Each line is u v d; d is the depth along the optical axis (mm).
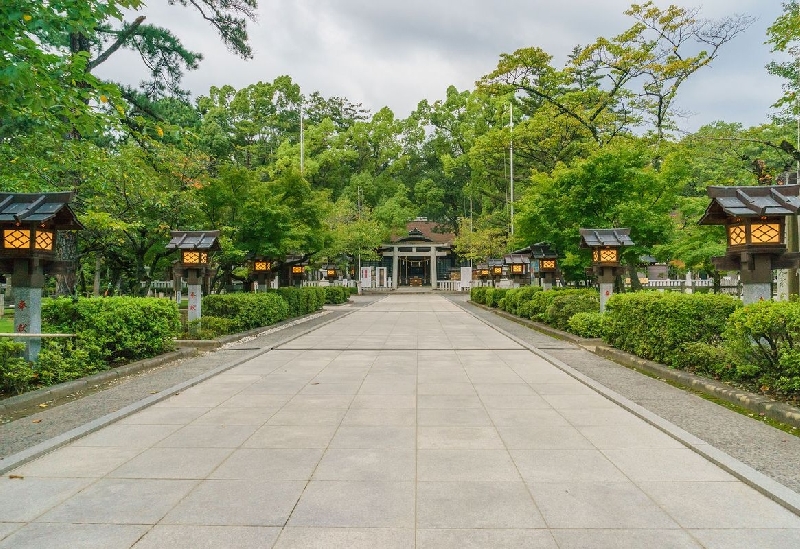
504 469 3896
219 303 13258
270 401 6129
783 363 5410
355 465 3986
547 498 3391
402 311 24031
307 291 21797
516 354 9922
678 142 19859
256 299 14289
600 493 3471
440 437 4680
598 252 12273
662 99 22547
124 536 2922
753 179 18906
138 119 7836
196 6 15000
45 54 5293
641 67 21641
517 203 18062
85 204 12586
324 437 4699
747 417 5297
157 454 4281
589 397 6273
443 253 54562
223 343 11398
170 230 13297
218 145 33438
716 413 5465
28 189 10570
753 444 4426
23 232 7125
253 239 15984
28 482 3711
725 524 3045
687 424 5043
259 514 3174
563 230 15906
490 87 25625
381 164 55125
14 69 4809
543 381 7270
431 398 6227
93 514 3199
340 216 40188
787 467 3885
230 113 45562
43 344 7434
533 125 25406
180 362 9125
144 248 14273
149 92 16891
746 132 21531
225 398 6305
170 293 28797
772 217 6738
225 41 15766
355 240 38781
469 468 3916
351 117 58844
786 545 2805
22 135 11070
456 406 5828
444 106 48594
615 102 24859
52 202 7359
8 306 19641
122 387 7016
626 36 21422
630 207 13844
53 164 11203
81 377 7242
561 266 17234
